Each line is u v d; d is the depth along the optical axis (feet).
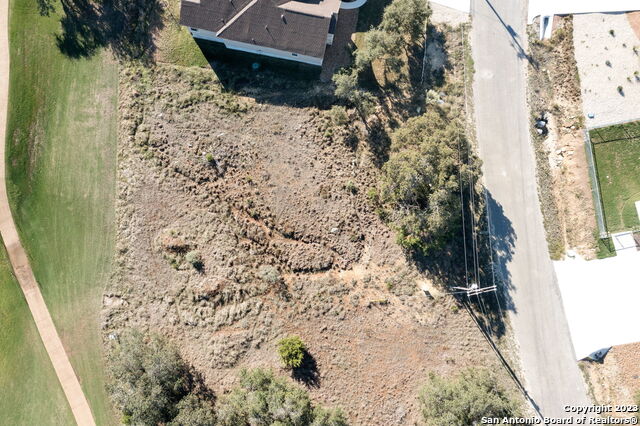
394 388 148.46
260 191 159.02
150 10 170.19
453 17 166.81
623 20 156.25
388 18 154.92
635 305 150.41
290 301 153.17
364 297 153.58
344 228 156.66
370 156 161.58
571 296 153.17
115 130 165.27
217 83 166.61
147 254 157.79
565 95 159.53
